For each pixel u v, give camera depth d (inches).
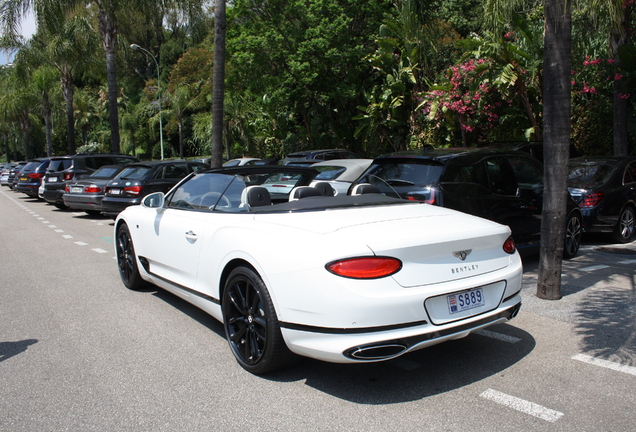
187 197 197.8
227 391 135.4
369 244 123.0
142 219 220.4
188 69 1678.2
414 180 243.3
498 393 130.9
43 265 311.4
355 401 128.3
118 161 706.2
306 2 946.7
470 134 660.1
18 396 134.7
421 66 796.0
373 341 118.1
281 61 970.1
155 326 190.4
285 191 193.8
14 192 1198.9
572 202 292.8
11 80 1625.2
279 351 136.6
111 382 142.3
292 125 1163.9
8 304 224.7
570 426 114.0
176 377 144.9
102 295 236.4
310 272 124.5
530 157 276.5
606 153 589.3
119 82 2308.1
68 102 1240.8
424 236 129.8
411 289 122.9
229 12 984.9
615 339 167.5
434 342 126.0
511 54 546.0
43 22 838.5
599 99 570.3
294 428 115.6
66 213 646.5
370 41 928.9
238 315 153.4
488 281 135.6
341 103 962.1
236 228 154.9
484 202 242.4
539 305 205.5
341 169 399.9
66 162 689.6
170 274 199.2
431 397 129.5
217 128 515.2
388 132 864.3
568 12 197.3
